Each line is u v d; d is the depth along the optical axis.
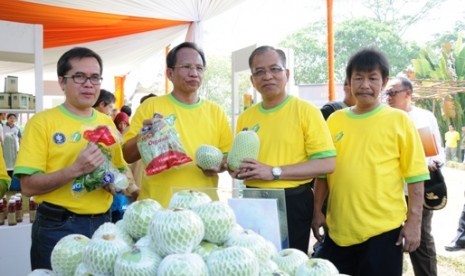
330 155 2.16
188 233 1.08
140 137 2.16
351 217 2.22
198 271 1.02
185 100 2.39
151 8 6.41
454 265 4.31
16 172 1.95
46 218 2.04
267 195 1.49
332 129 2.38
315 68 18.86
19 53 3.68
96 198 2.10
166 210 1.13
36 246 2.08
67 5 6.10
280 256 1.29
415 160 2.21
